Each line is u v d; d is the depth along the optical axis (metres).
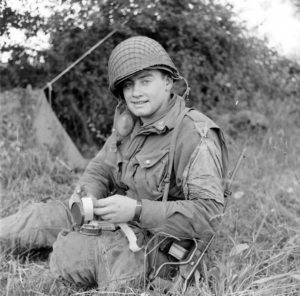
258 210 3.15
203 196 2.18
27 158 3.64
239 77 4.78
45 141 3.87
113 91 2.35
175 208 2.16
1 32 3.24
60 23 3.59
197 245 2.25
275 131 4.49
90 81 4.17
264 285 2.28
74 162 3.85
